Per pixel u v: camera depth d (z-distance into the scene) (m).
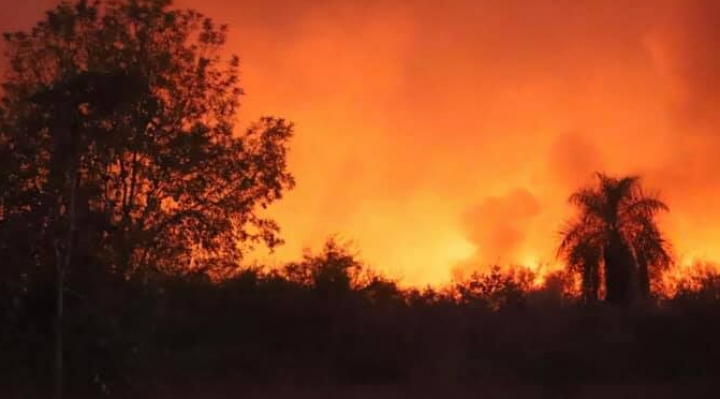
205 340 59.69
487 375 55.72
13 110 47.50
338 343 58.94
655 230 71.12
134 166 52.09
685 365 55.78
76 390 42.44
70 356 42.44
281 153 58.62
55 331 41.56
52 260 42.19
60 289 41.31
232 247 57.47
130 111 45.31
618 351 57.19
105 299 43.19
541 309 62.97
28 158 41.78
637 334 58.41
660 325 58.25
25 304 42.59
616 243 70.75
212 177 55.97
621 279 70.12
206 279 60.12
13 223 41.47
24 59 50.50
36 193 41.72
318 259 65.38
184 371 54.97
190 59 55.81
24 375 42.56
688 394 49.44
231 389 51.25
